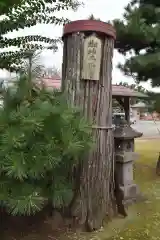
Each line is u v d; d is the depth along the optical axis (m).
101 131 2.70
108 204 2.84
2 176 1.79
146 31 4.66
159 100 5.12
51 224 2.61
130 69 5.08
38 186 1.94
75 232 2.55
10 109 1.88
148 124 21.14
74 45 2.64
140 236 2.54
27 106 1.90
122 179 3.18
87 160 2.64
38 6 3.02
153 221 2.91
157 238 2.51
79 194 2.64
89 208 2.63
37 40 3.31
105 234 2.56
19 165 1.61
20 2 2.54
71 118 1.93
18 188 1.78
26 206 1.72
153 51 5.13
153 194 3.97
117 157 3.21
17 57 3.07
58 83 3.31
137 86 5.78
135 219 2.95
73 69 2.65
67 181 2.42
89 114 2.63
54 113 1.81
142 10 5.01
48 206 2.63
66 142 1.80
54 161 1.76
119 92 6.42
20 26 3.04
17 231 2.50
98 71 2.64
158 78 5.14
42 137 1.78
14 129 1.66
